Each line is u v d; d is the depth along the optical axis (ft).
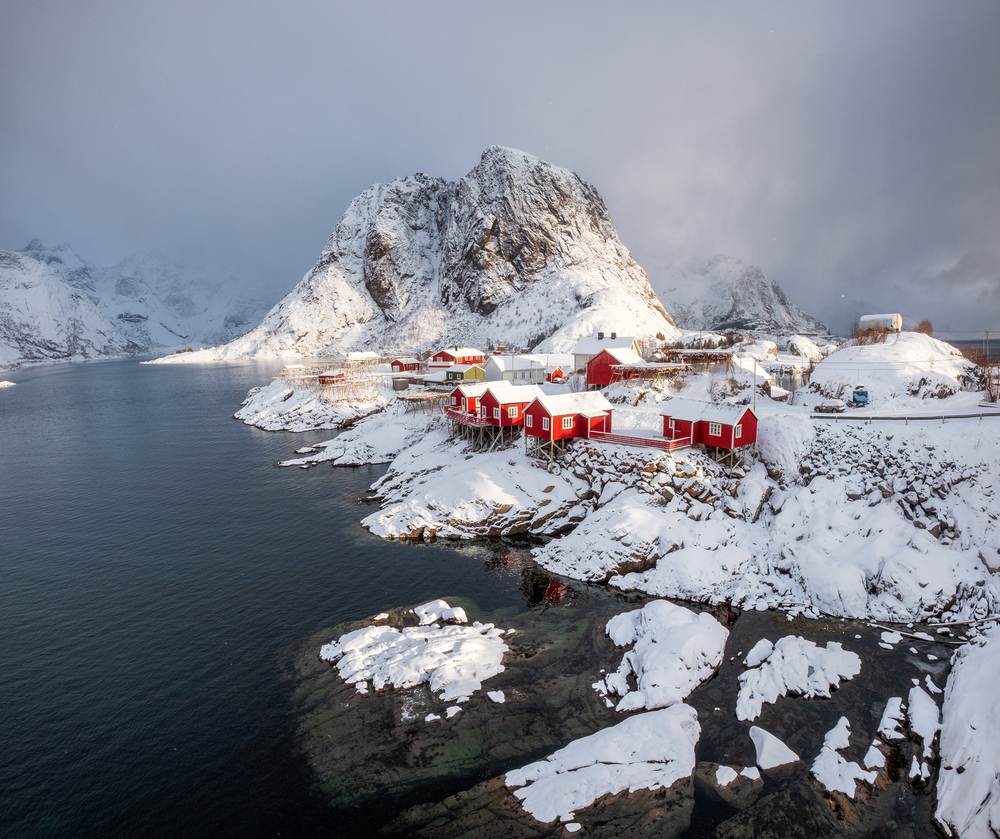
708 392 213.25
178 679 97.19
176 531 165.07
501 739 82.02
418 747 80.89
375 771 77.05
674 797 70.90
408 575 135.85
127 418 363.97
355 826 69.05
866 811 69.36
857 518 134.51
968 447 140.26
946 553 121.19
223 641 108.58
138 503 190.90
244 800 73.20
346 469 227.40
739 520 146.20
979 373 203.31
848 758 77.00
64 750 81.87
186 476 222.28
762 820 68.03
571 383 272.51
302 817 70.64
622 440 169.27
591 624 113.50
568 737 82.28
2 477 227.20
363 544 154.30
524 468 178.19
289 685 95.20
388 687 93.35
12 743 83.20
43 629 113.50
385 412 288.10
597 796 70.69
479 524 159.53
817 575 120.57
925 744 78.84
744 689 91.30
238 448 268.21
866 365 200.03
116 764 79.36
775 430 161.07
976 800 67.05
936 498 134.21
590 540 140.15
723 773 74.74
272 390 389.19
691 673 93.50
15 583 133.59
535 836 66.28
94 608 121.49
